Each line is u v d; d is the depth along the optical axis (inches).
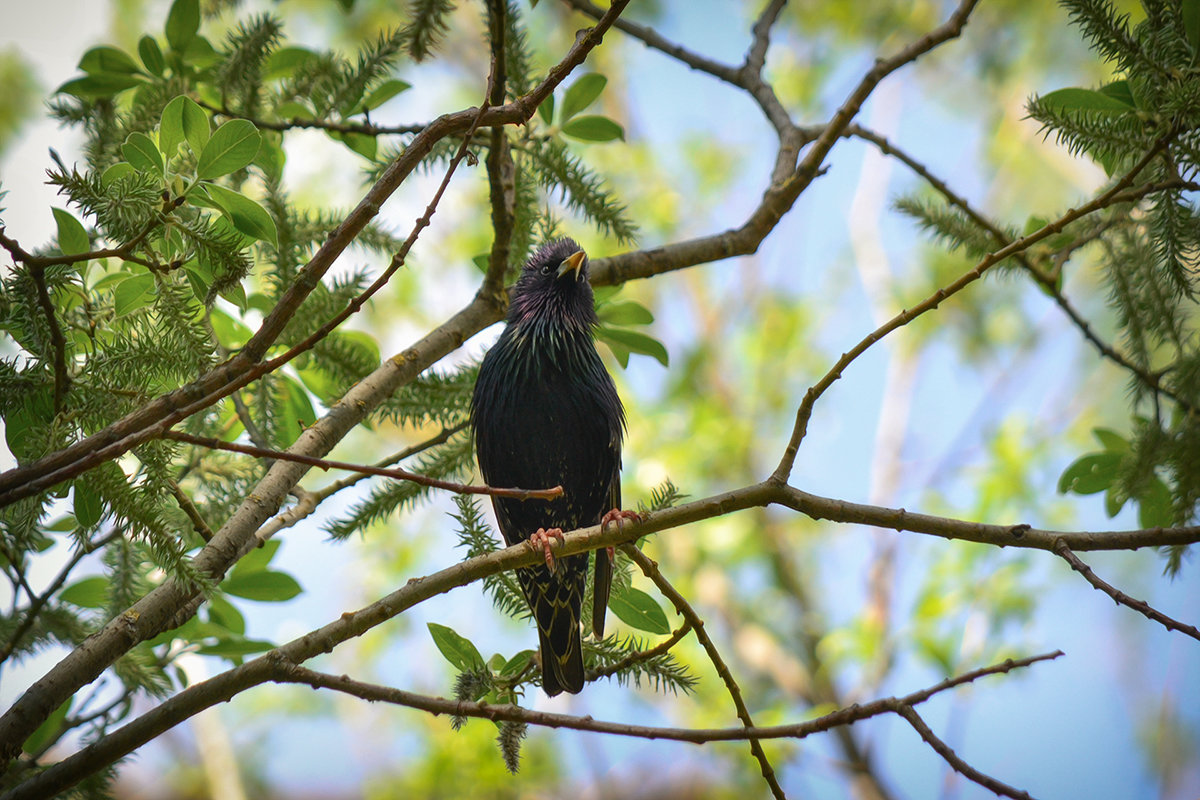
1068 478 353.1
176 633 318.7
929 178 386.3
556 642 352.2
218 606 338.6
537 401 390.0
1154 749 847.1
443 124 233.1
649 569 253.4
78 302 274.7
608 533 255.4
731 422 914.7
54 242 311.4
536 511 411.2
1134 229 355.3
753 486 254.2
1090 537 233.8
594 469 403.2
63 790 226.7
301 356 339.0
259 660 237.3
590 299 405.7
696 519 254.5
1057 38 901.2
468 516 280.8
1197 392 314.8
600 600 334.6
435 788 669.3
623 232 348.5
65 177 213.0
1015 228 405.7
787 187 384.8
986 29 925.8
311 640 241.8
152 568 339.9
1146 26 292.7
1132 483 304.3
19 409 228.4
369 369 337.7
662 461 852.0
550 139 356.2
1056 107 307.4
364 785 748.0
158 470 220.8
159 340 230.7
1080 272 880.9
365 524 327.3
